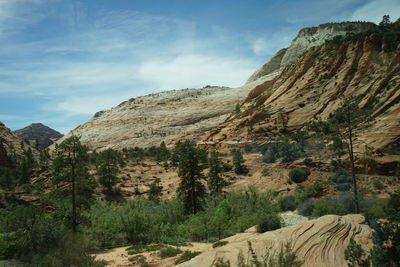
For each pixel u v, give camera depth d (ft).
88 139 593.42
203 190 140.67
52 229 75.15
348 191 133.08
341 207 101.96
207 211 129.80
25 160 231.91
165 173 266.98
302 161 184.44
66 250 65.10
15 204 156.04
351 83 272.31
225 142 295.07
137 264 65.36
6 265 66.08
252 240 53.36
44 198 120.16
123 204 191.01
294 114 284.61
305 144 219.82
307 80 317.63
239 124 312.91
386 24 318.24
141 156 360.07
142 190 221.46
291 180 165.58
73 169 98.94
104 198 199.62
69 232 77.82
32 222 77.56
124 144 521.24
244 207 126.62
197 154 140.36
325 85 295.07
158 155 342.85
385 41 280.51
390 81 240.94
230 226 96.43
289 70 397.60
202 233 96.17
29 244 72.59
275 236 53.16
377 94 238.89
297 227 55.16
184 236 99.81
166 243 92.63
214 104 641.40
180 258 61.82
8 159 248.93
